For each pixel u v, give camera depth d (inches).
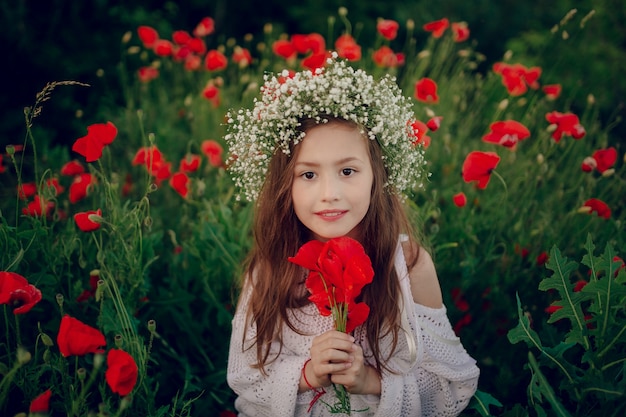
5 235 70.6
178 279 89.1
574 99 168.1
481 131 146.8
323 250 52.1
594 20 179.6
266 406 65.9
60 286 76.1
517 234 94.7
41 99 72.3
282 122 61.6
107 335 73.4
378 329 63.3
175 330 87.0
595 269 62.1
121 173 123.5
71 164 96.7
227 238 91.0
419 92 106.3
